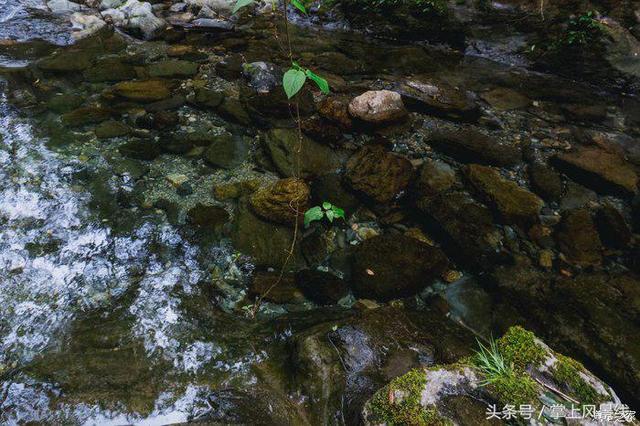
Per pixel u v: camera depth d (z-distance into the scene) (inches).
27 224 126.6
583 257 131.0
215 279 117.6
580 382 75.9
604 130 194.7
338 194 146.7
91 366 90.7
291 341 97.8
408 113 189.8
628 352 102.0
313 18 301.1
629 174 161.5
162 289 112.1
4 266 113.3
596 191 158.2
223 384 89.0
